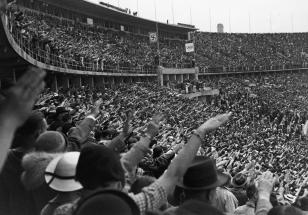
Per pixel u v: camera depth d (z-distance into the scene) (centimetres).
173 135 3103
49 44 4394
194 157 475
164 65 9144
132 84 7431
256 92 10525
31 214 580
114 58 7262
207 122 483
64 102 2289
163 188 434
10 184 601
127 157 580
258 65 12125
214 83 10406
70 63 5191
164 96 6762
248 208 809
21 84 269
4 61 3469
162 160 882
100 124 2066
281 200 1396
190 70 10075
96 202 342
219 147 3884
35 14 6550
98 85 6788
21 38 3334
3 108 263
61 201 497
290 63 12769
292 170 4322
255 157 3938
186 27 11406
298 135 7775
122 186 430
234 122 6731
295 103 10250
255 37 13512
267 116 8394
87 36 7381
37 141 596
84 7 8050
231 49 12450
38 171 571
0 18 2288
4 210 582
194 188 477
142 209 417
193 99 7681
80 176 411
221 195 873
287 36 14012
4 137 258
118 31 9412
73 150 745
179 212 414
